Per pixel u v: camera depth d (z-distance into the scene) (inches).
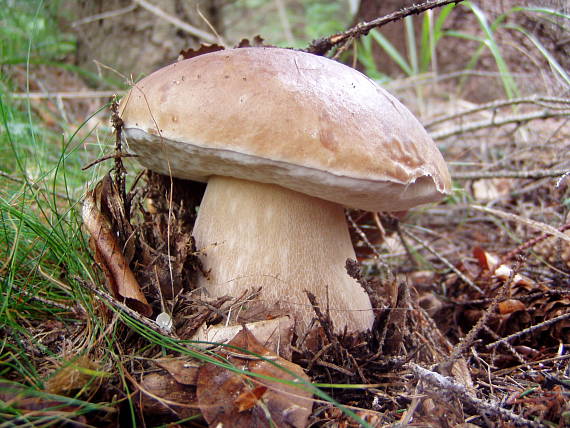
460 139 17.9
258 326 7.3
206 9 21.6
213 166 7.6
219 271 8.0
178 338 7.1
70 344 7.4
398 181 7.2
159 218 9.3
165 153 7.8
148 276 8.0
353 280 8.7
